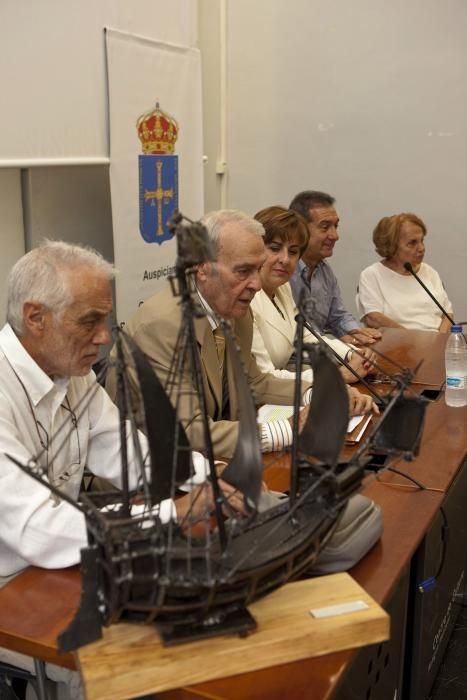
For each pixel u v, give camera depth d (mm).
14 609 1170
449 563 2010
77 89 2859
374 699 1452
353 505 1329
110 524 940
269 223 2631
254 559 981
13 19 2500
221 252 1907
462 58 4254
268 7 4582
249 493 1024
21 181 3012
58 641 989
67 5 2750
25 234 3078
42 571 1279
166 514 1202
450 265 4516
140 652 986
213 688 979
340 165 4637
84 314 1439
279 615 1062
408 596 1708
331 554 1239
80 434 1609
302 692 973
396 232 3824
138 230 3312
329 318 3631
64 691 1409
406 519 1491
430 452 1881
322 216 3391
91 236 3422
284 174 4770
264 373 2309
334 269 4785
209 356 1946
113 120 3068
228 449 1802
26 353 1477
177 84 3512
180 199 3631
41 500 1301
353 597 1109
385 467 1188
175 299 1946
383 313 3906
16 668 1416
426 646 1851
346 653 1047
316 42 4531
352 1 4402
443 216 4473
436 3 4242
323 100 4590
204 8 4656
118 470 1649
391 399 1162
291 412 2127
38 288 1428
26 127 2611
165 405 1037
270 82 4676
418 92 4383
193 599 967
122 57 3082
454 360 2340
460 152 4363
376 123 4504
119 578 912
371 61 4441
